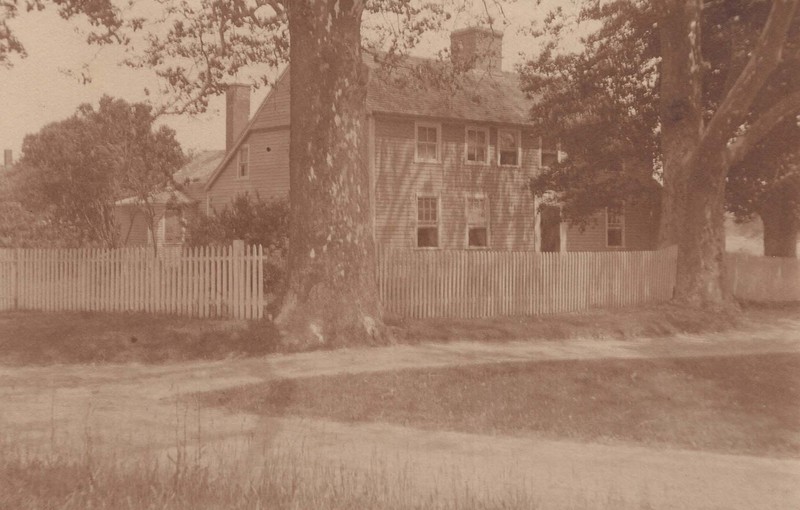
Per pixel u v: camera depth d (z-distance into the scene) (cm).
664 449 968
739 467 863
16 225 2562
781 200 3066
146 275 1866
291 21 1573
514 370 1350
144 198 2583
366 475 668
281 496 620
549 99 3106
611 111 2988
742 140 2281
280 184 3500
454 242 3444
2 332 1561
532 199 3684
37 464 699
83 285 1944
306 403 1102
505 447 916
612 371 1391
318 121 1555
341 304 1548
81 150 2492
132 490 627
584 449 934
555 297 2183
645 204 3941
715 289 2278
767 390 1328
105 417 966
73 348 1421
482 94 3622
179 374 1269
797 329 2052
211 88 1923
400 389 1188
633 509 666
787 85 2581
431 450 879
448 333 1692
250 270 1734
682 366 1469
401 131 3291
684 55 2430
